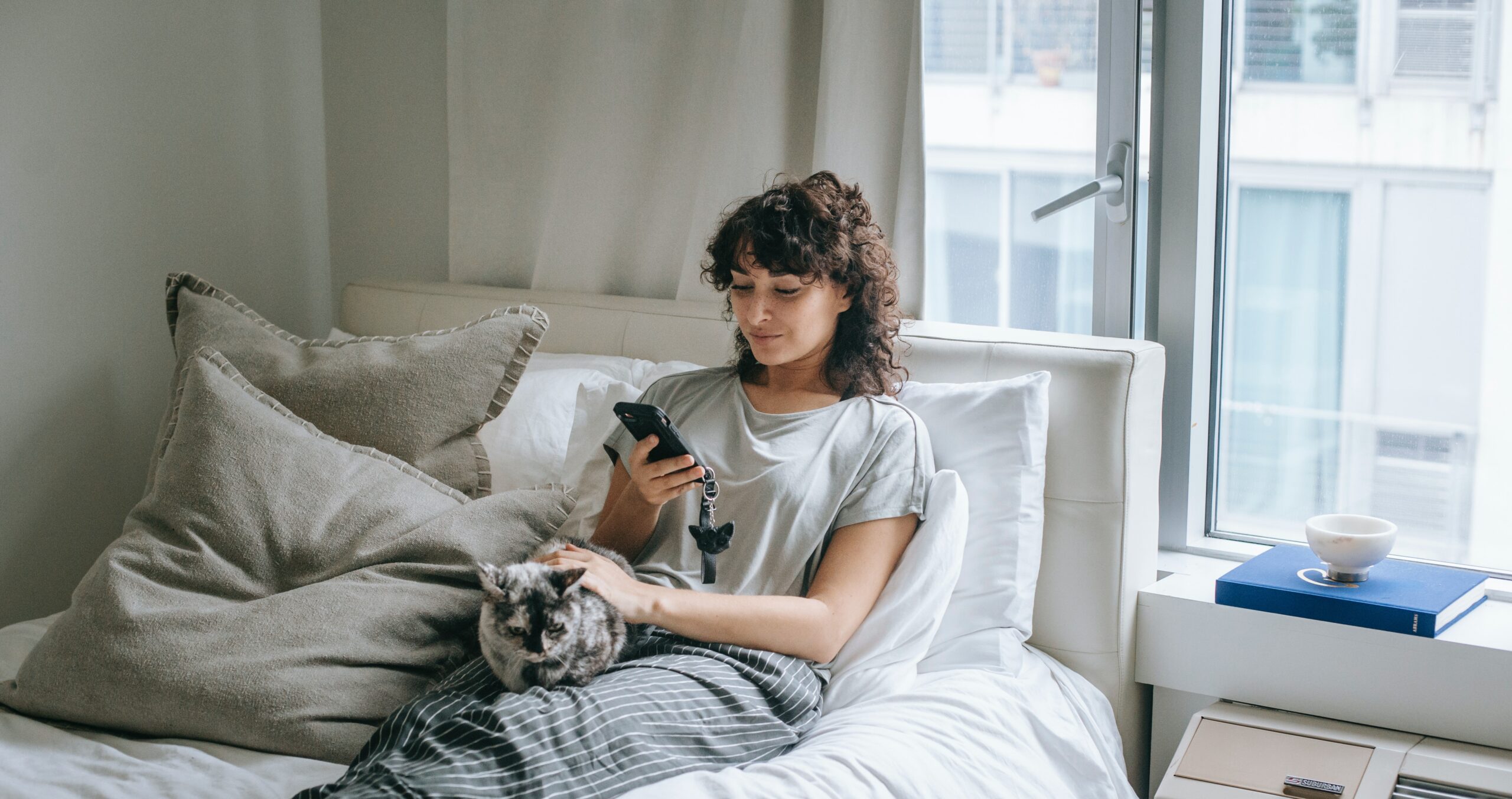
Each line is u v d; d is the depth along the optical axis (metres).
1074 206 2.12
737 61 2.22
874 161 2.14
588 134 2.48
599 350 2.31
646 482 1.55
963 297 2.27
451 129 2.71
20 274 2.44
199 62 2.72
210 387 1.71
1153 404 1.82
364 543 1.62
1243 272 2.07
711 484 1.53
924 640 1.55
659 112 2.43
